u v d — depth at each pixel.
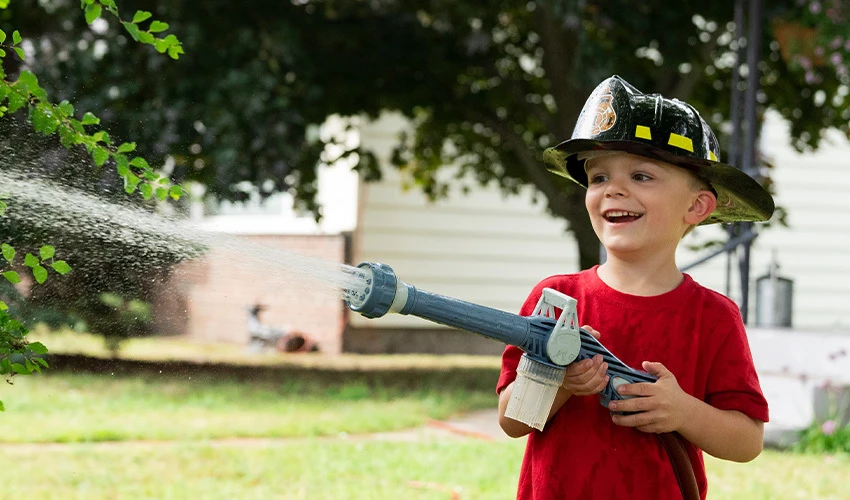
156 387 9.12
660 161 2.40
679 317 2.45
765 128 15.16
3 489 4.94
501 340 2.27
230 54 8.73
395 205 13.92
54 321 5.86
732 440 2.37
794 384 7.22
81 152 2.62
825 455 6.57
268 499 4.91
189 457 5.89
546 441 2.46
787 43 8.86
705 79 11.51
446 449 6.34
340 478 5.45
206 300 13.14
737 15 8.09
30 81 2.25
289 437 6.88
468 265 14.38
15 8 8.46
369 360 12.77
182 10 8.68
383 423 7.40
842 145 15.55
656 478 2.38
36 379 9.10
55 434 6.46
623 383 2.33
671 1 9.14
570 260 14.95
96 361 9.66
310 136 13.34
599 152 2.44
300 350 13.28
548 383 2.27
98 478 5.27
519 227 14.63
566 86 10.48
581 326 2.49
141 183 2.40
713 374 2.45
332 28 9.93
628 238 2.42
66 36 8.50
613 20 8.91
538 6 9.98
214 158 8.45
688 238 13.59
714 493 5.23
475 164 13.13
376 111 11.37
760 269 15.24
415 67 10.72
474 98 11.42
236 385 9.55
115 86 8.31
